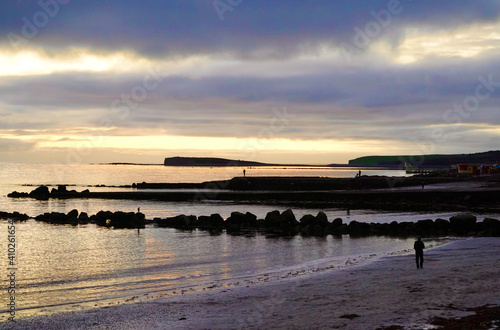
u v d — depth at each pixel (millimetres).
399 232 49094
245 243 43781
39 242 45500
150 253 38344
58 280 28031
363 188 113188
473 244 36438
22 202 100000
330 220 60719
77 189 141875
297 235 49281
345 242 43406
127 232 52969
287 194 95250
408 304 18234
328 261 32594
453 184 105250
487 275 23266
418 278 23281
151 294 23734
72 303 22266
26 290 25359
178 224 58938
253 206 83188
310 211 72625
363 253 36219
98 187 151125
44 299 23250
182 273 29750
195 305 20297
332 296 20562
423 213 67250
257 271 29672
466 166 144875
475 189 87688
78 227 57750
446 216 63125
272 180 139500
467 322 15328
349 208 76312
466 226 47688
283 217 55188
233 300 20891
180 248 41031
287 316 17750
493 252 31672
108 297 23453
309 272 27875
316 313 17891
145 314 19188
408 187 104375
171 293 23734
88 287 26047
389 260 30406
